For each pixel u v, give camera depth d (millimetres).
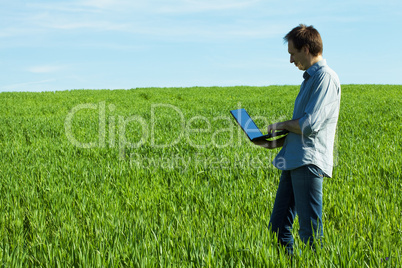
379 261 3008
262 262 3072
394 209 4605
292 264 3061
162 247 3420
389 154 7684
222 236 3670
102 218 4262
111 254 3199
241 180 5969
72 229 3980
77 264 3205
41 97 29125
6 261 3240
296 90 33594
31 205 4973
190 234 3617
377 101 20938
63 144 9695
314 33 3215
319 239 3262
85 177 6324
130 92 33938
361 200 4984
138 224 4047
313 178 3217
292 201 3584
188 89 37062
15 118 16047
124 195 5375
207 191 5363
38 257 3406
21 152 8664
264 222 4043
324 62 3242
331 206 4699
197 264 3080
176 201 5129
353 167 6520
